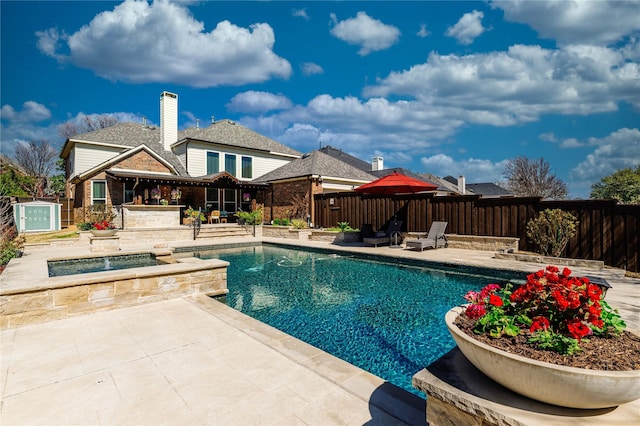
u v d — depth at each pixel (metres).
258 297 7.04
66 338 4.29
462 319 2.40
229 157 23.92
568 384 1.61
